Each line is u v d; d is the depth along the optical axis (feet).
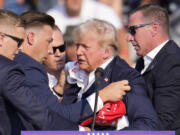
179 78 45.85
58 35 49.29
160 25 48.32
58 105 42.50
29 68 42.68
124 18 95.91
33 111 39.11
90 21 45.19
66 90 47.57
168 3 95.81
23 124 40.11
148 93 46.83
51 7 88.99
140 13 49.06
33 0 89.25
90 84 45.39
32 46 44.47
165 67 46.34
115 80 44.50
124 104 42.96
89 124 43.57
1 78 38.14
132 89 43.29
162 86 45.93
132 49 90.63
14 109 39.40
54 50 49.03
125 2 100.37
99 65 45.01
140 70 50.75
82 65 45.11
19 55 43.42
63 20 82.23
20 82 39.01
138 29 48.80
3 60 39.09
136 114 41.81
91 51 44.42
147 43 48.60
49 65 49.39
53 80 50.37
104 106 42.60
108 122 42.91
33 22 44.55
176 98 45.42
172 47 47.67
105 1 84.53
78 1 81.92
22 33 40.93
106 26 44.98
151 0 91.66
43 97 42.24
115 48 45.39
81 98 45.88
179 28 96.12
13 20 40.32
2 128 38.24
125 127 40.83
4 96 38.42
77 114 42.27
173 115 45.09
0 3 86.48
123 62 45.91
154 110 42.75
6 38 39.93
